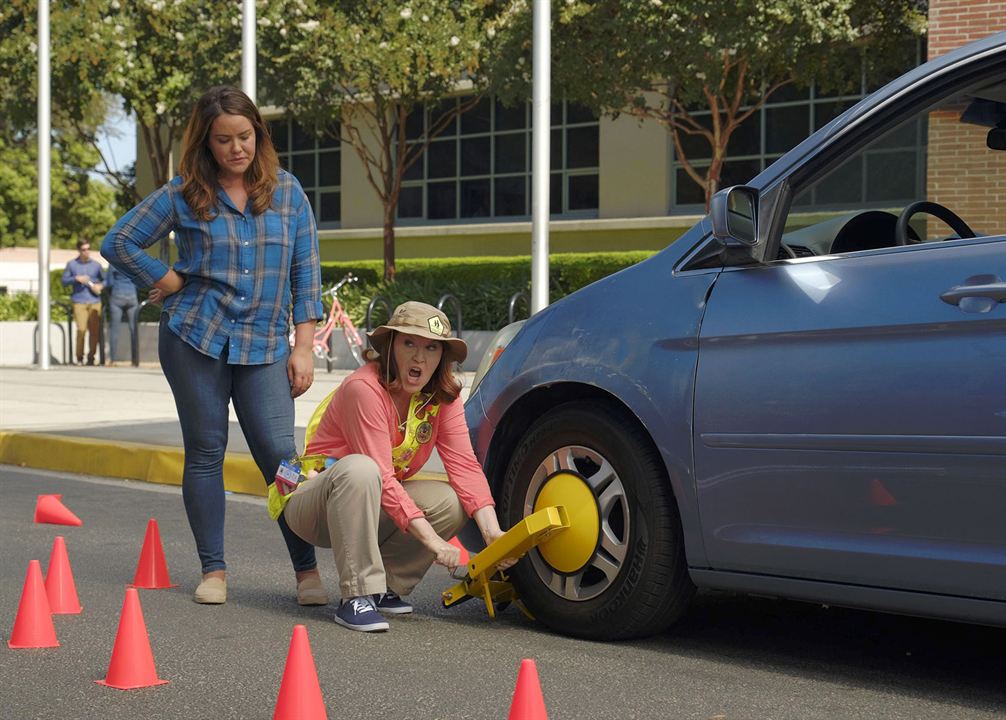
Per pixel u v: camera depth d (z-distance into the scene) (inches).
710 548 167.0
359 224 1106.1
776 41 683.4
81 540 269.6
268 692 159.3
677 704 152.9
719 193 161.0
